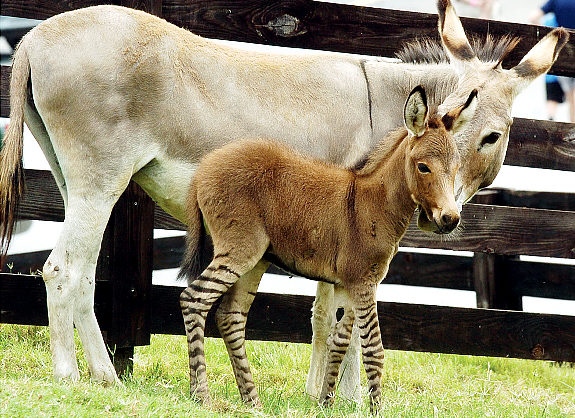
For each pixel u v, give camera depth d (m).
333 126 15.05
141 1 16.30
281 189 13.08
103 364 14.18
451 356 20.84
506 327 18.09
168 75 14.13
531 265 21.83
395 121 15.43
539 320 18.22
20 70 14.06
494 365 20.66
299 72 15.07
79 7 16.41
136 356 18.02
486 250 18.11
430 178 12.60
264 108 14.70
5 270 22.70
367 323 13.12
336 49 17.12
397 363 19.66
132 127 14.04
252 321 17.14
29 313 16.23
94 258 14.10
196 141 14.34
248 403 13.25
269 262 13.66
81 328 14.18
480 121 14.61
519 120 18.19
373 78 15.48
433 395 16.86
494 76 14.99
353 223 13.10
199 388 12.82
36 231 25.98
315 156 14.94
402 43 17.33
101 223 14.01
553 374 20.23
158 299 16.67
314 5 16.95
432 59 16.39
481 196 22.47
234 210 12.95
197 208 13.30
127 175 14.08
